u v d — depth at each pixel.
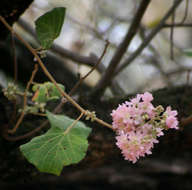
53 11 0.84
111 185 1.71
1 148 1.08
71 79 1.59
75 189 1.70
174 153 1.46
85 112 0.83
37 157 0.83
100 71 1.33
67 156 0.83
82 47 1.90
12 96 0.91
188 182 1.67
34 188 1.64
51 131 0.84
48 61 1.52
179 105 1.13
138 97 0.81
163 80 1.77
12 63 1.39
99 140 1.11
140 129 0.80
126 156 0.80
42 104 0.91
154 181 1.70
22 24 1.41
